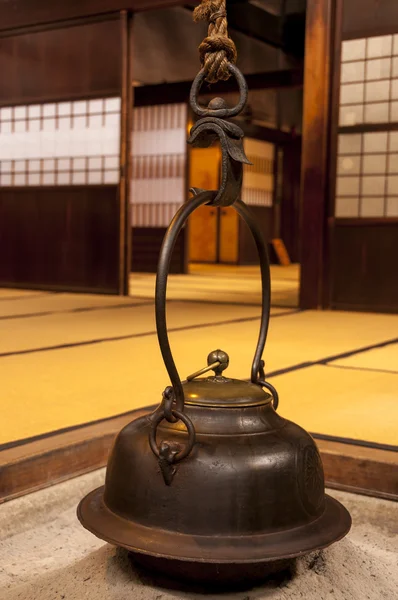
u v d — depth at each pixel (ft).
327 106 16.22
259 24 28.81
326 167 16.44
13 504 4.38
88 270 20.10
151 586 3.53
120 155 19.22
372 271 16.15
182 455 3.23
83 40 19.56
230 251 43.19
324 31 16.06
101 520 3.42
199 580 3.46
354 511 4.71
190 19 28.94
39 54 20.40
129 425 3.67
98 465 5.15
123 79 18.99
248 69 28.96
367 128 15.97
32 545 4.23
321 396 6.93
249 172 42.45
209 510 3.22
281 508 3.32
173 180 30.78
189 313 14.92
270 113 37.93
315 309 16.67
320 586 3.63
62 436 5.05
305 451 3.50
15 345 9.95
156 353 9.35
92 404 6.28
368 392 7.16
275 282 26.89
